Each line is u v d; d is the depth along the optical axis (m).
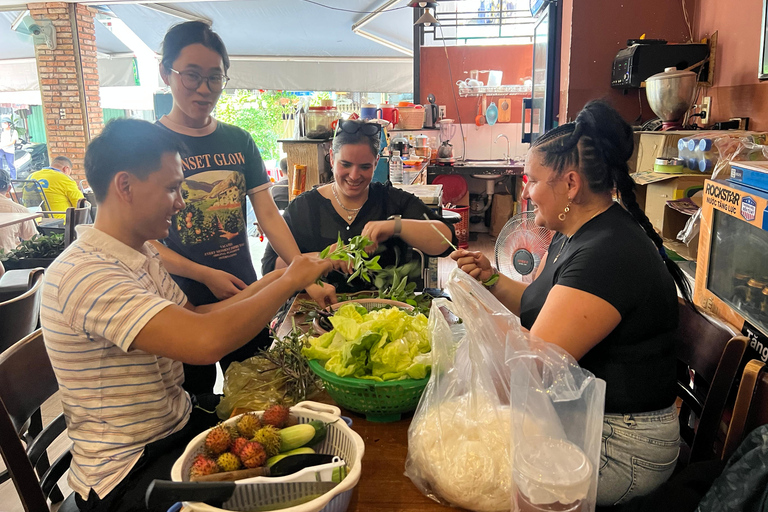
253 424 0.95
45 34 6.90
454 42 7.61
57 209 5.88
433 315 1.09
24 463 1.11
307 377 1.27
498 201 6.89
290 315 1.76
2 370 1.18
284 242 2.06
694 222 2.14
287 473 0.89
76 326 1.09
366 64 8.12
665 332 1.18
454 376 1.03
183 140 1.92
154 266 1.33
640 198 2.84
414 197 2.11
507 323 1.04
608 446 1.15
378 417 1.18
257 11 6.16
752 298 1.39
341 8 6.07
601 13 3.51
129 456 1.19
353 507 0.94
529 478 0.82
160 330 1.05
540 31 4.79
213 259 2.03
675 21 3.43
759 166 1.45
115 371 1.16
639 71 3.15
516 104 7.02
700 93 3.17
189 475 0.86
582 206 1.26
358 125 1.89
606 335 1.12
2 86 9.14
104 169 1.13
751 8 2.59
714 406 1.21
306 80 8.23
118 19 7.57
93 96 7.36
